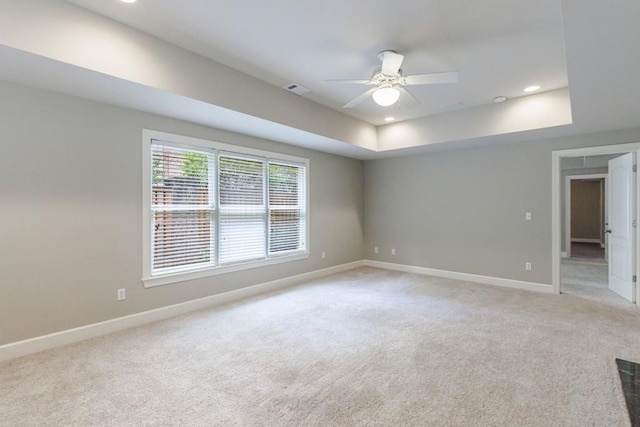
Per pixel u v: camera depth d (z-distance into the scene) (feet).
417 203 19.40
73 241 9.57
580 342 9.30
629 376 7.43
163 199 11.71
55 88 8.95
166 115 11.44
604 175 24.41
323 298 14.03
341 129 15.72
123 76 8.36
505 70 11.03
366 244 21.88
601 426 5.76
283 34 8.85
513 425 5.82
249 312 12.18
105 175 10.19
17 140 8.63
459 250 17.79
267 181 15.55
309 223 17.79
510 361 8.21
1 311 8.41
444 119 15.80
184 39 9.12
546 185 15.07
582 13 5.56
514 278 15.97
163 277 11.53
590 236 35.40
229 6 7.62
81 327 9.69
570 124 12.55
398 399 6.63
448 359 8.36
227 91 10.75
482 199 16.97
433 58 10.19
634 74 7.98
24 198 8.74
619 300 13.60
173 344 9.33
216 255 13.34
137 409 6.32
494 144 16.33
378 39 9.08
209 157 13.14
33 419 6.03
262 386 7.14
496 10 7.72
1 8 6.64
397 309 12.48
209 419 6.03
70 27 7.52
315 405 6.45
